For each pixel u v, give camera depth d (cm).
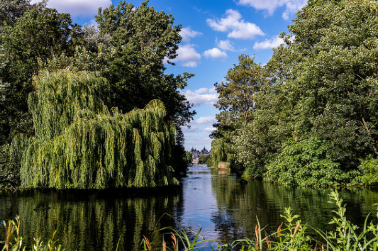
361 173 2083
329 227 882
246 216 1124
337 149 2044
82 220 1080
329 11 2742
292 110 3114
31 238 838
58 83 1883
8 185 2191
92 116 1841
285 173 2405
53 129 1839
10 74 2675
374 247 274
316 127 2198
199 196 1806
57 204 1484
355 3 2291
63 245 772
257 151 3141
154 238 838
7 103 2508
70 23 3103
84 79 1947
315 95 2434
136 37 4081
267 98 3275
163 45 3938
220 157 6881
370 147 2027
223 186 2488
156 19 4069
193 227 965
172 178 2197
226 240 808
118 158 1838
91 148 1742
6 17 3472
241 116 5181
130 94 3080
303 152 2278
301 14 3244
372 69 2006
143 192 2052
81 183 1722
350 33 2197
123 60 3023
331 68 2116
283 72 3303
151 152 2033
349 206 1231
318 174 2116
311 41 2947
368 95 1959
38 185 1797
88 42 3291
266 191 1980
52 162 1731
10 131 2392
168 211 1268
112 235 869
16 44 2809
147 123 2047
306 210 1178
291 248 312
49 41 2977
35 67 2755
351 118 2150
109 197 1773
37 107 1914
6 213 1232
